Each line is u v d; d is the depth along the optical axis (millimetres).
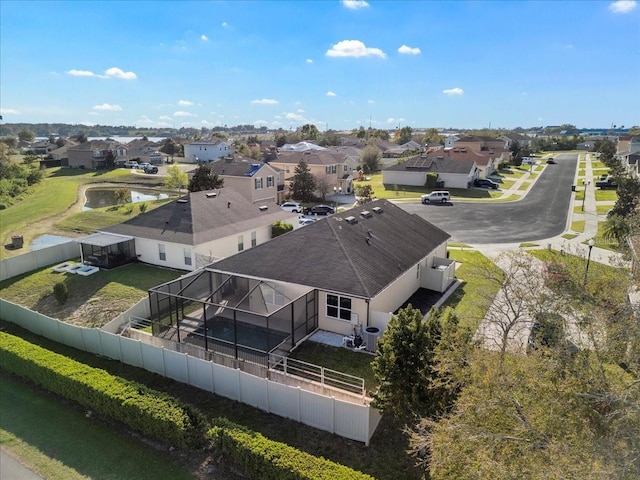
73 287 29000
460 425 9633
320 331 21906
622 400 8664
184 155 128125
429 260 29078
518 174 91062
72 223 48688
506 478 8352
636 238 15102
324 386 16734
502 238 41750
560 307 11891
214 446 14141
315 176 68500
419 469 13234
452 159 77000
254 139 173000
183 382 18500
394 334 13359
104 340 20672
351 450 14180
